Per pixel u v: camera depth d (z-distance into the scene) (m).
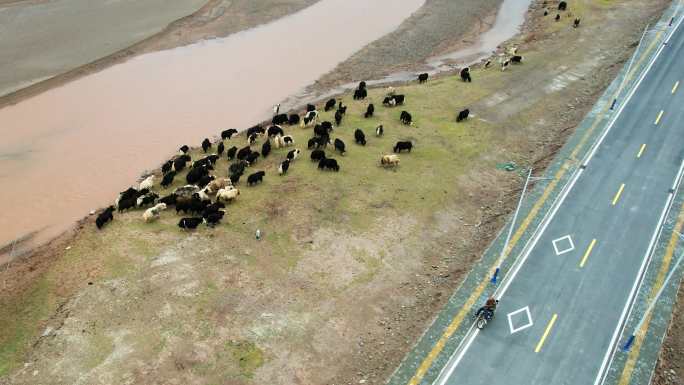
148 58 59.75
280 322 27.39
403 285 30.22
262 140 43.75
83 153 44.38
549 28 63.84
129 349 25.66
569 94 49.66
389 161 38.84
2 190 40.06
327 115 46.72
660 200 35.44
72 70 56.34
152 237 32.25
